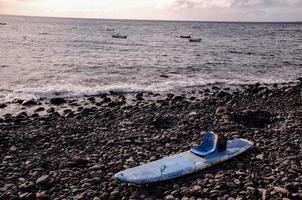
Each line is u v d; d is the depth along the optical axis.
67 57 45.06
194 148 11.12
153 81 29.06
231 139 13.24
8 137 13.34
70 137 13.54
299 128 14.45
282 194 8.48
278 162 10.75
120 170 10.37
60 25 179.75
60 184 9.48
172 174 9.55
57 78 28.83
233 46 72.62
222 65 41.06
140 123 15.63
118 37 93.50
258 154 11.47
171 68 37.09
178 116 16.84
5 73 30.31
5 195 8.86
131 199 8.58
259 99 21.38
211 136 11.22
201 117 16.56
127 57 47.31
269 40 97.00
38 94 22.33
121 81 28.53
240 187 9.05
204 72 35.28
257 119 16.12
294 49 67.56
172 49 62.78
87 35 101.31
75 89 24.28
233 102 20.23
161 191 8.98
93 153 11.87
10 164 10.88
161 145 12.70
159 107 19.11
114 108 18.78
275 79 32.50
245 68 39.34
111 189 9.14
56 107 19.27
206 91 25.05
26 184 9.41
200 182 9.34
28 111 18.22
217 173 9.93
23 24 177.50
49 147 12.50
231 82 29.91
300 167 10.23
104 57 46.56
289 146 12.30
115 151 12.01
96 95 22.98
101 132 14.25
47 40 76.25
